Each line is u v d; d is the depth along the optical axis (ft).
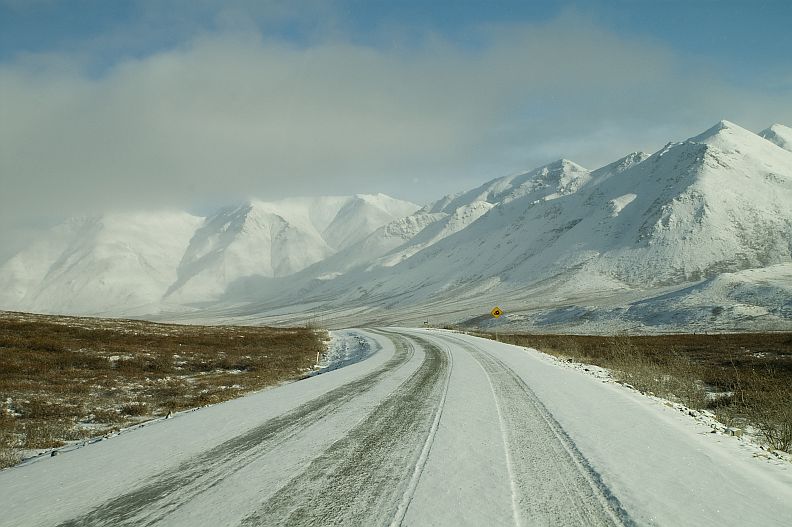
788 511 14.33
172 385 52.60
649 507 14.47
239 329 166.20
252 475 17.66
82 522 13.80
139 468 18.85
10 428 31.99
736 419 32.63
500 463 18.79
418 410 29.50
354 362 72.79
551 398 33.45
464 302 500.74
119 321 157.17
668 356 87.35
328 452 20.54
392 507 14.58
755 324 194.90
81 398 43.83
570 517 13.83
